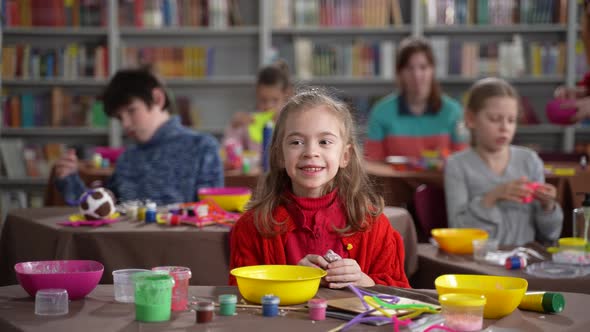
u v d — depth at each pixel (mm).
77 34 5641
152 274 1104
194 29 5527
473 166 2549
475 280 1189
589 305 1150
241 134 4281
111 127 5562
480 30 5551
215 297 1188
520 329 1004
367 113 5445
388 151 3982
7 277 2248
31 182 5562
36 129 5551
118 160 2818
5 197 5426
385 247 1562
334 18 5504
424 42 3938
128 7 5512
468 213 2451
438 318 1007
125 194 2721
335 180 1568
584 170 3096
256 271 1222
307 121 1440
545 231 2383
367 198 1564
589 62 3066
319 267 1289
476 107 2539
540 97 5805
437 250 2049
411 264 2213
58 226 2012
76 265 1262
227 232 1954
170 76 5543
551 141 5734
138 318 1021
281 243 1529
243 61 5895
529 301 1111
